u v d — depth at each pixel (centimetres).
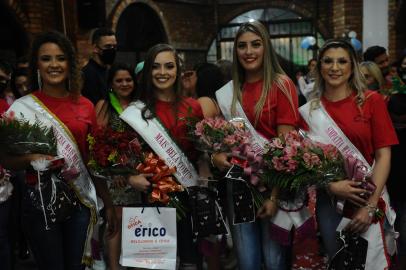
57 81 270
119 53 1115
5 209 320
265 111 277
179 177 284
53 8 757
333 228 268
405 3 829
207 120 272
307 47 1167
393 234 283
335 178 253
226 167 268
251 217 272
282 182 257
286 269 296
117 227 308
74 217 276
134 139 273
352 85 272
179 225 288
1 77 363
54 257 268
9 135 257
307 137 269
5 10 720
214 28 1340
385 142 261
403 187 325
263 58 280
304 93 570
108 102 376
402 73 349
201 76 341
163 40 1205
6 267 323
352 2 934
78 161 277
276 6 1317
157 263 277
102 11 719
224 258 387
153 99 287
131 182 272
